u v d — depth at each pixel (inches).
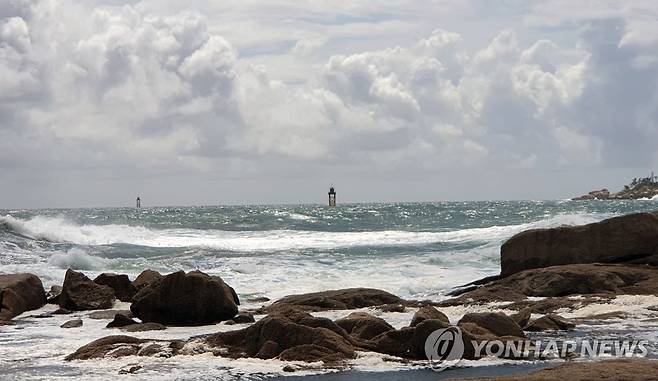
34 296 1162.0
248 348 751.1
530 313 930.1
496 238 2114.9
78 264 1620.3
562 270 1208.2
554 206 5605.3
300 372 671.8
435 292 1343.5
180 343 775.7
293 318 787.4
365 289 1183.6
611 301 1060.5
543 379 526.0
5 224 2090.3
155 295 1021.8
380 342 742.5
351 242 2315.5
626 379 515.8
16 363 730.2
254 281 1441.9
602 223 1346.0
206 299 1019.9
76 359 743.1
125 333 937.5
